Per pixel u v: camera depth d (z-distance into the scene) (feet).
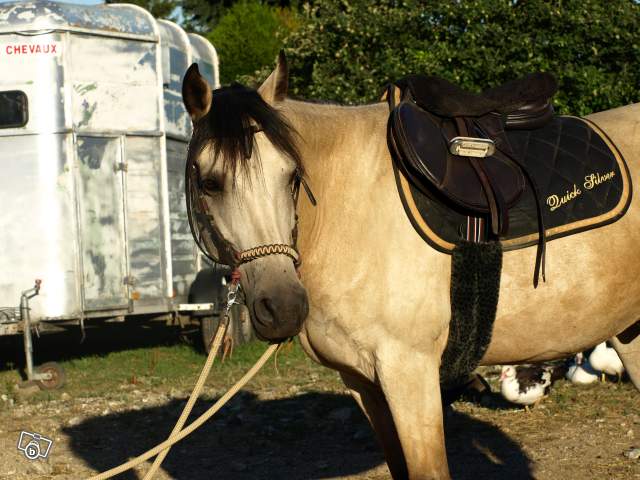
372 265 10.26
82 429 21.15
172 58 31.53
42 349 36.42
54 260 27.94
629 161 11.50
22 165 28.09
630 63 34.83
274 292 9.14
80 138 28.43
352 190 10.47
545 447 17.51
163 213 30.55
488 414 20.63
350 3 40.06
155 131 30.30
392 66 36.88
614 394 22.00
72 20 28.35
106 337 39.47
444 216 10.46
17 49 28.02
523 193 10.73
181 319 32.09
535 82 11.43
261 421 21.12
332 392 24.07
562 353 11.33
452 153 10.54
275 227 9.30
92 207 28.71
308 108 10.71
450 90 11.02
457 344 10.50
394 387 10.25
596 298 10.91
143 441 19.83
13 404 24.71
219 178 9.32
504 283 10.67
